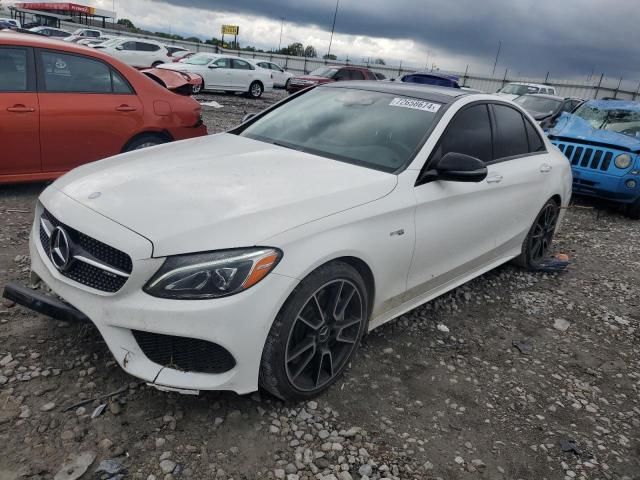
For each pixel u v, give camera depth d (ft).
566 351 12.26
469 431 9.01
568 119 28.91
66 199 8.62
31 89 16.66
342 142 11.34
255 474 7.45
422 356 11.07
